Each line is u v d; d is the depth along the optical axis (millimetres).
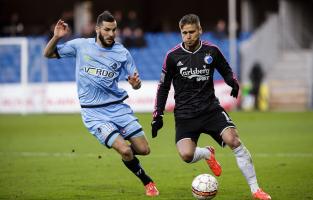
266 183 35094
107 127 30859
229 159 45312
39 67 94000
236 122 74938
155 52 101125
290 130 65375
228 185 34656
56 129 69562
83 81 31312
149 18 118250
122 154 30781
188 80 30422
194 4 117250
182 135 30656
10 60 97562
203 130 30688
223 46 100000
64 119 81875
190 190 33406
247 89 93312
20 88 91188
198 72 30312
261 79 95250
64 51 31391
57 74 100000
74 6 116062
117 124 31453
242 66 96688
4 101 91812
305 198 30750
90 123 31312
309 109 93875
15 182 36531
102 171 40469
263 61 98438
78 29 114375
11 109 91500
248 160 29812
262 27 101250
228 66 30922
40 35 113375
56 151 51156
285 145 53125
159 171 40188
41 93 91438
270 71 100438
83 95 31422
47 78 99750
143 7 117875
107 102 31344
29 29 115000
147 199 31078
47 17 116500
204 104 30453
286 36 107375
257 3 112375
